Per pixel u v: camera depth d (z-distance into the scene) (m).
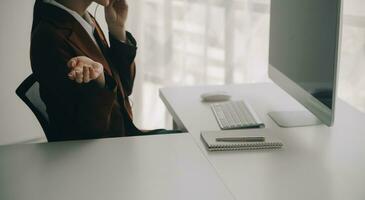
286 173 1.61
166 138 1.95
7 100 3.21
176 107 2.26
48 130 2.46
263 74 3.54
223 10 3.50
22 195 1.51
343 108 2.24
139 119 3.70
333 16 1.70
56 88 2.43
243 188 1.52
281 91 2.48
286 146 1.84
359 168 1.65
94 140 1.95
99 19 3.15
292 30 2.08
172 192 1.51
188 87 2.56
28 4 3.12
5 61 3.15
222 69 3.60
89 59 2.47
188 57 3.62
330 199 1.44
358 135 1.93
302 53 1.98
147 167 1.69
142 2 3.53
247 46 3.51
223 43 3.56
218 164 1.70
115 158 1.77
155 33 3.59
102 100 2.50
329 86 1.75
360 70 2.89
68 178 1.62
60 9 2.43
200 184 1.55
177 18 3.56
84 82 2.46
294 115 2.14
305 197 1.45
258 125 2.02
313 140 1.89
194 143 1.89
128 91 2.66
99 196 1.49
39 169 1.69
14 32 3.14
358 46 2.88
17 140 3.28
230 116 2.10
